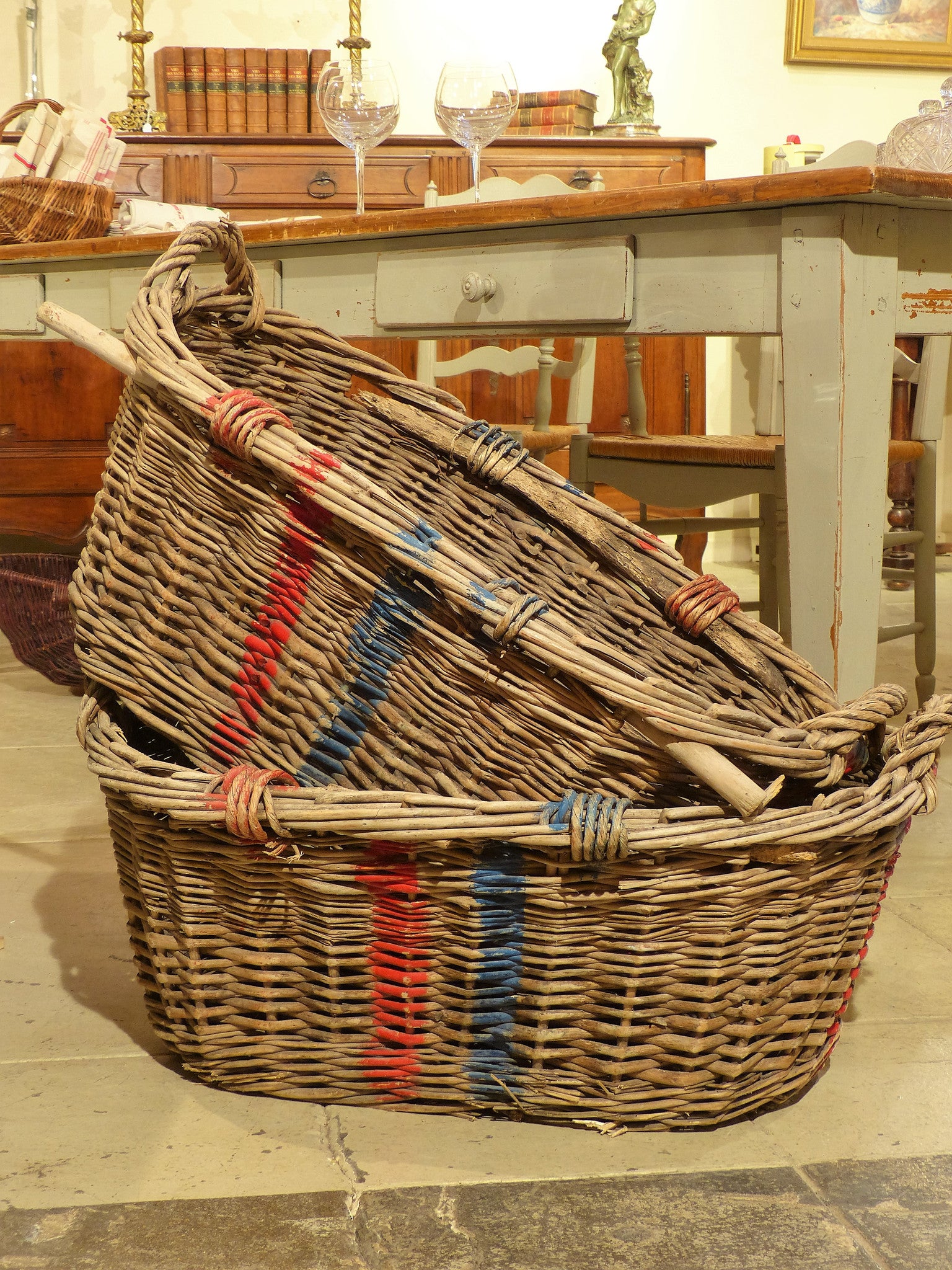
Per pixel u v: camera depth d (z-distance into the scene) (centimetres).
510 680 87
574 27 370
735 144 388
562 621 85
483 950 85
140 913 93
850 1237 76
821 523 101
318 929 87
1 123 210
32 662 221
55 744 198
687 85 382
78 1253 74
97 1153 85
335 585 92
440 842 82
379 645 91
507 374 244
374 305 139
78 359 308
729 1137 88
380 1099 91
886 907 133
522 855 83
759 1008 85
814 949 86
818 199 95
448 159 321
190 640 97
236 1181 82
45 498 312
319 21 355
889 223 99
